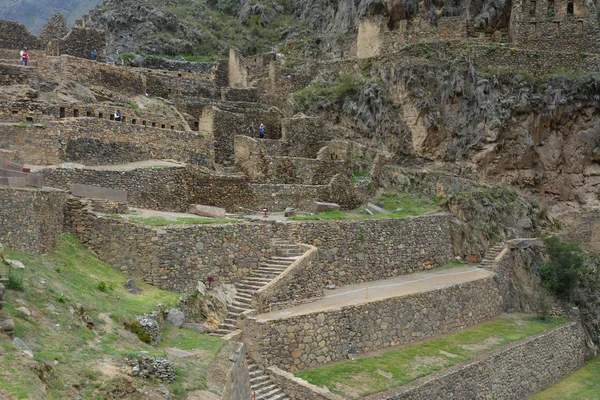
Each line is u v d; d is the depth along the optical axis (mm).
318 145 40188
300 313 21422
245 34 67938
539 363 29172
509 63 45281
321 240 27469
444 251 34969
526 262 36281
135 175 25969
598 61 46094
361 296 25312
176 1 72062
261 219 26891
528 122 42250
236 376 16078
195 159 32062
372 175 39531
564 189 42969
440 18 49500
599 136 42406
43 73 32438
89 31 41688
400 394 20156
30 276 15469
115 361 13008
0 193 16953
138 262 20812
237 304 21719
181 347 16750
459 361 24328
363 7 55531
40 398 10055
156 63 54469
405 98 42781
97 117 28453
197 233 22078
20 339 12258
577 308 35125
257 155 33844
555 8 48562
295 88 49219
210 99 40531
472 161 41469
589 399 28062
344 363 22156
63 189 22891
